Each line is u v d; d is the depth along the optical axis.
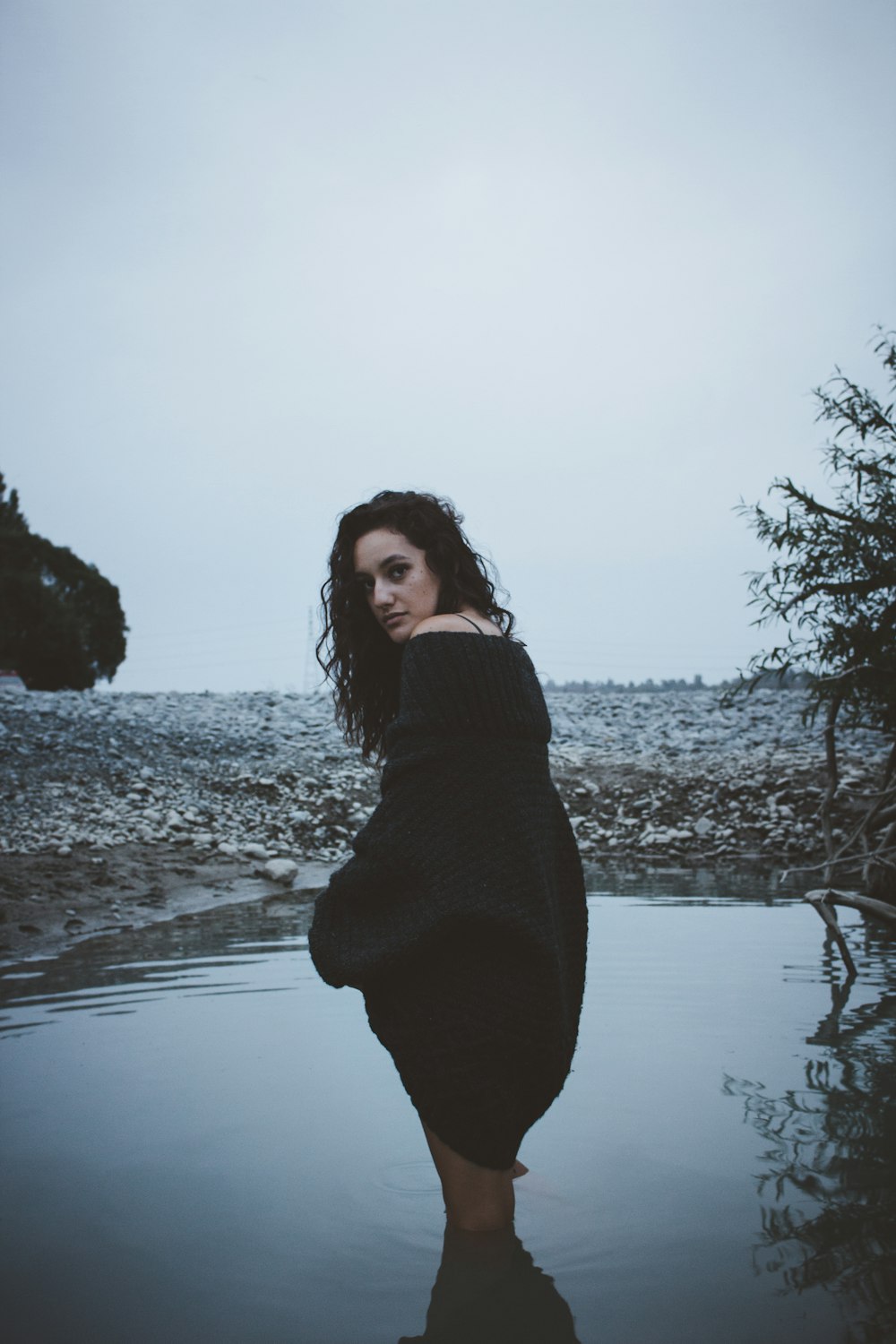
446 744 1.78
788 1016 3.13
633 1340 1.37
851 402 5.33
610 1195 1.87
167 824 8.24
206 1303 1.49
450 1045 1.74
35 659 30.39
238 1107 2.37
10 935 4.75
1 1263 1.62
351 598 2.15
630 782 10.80
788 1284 1.52
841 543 5.30
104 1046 2.87
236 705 14.74
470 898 1.72
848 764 10.55
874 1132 2.15
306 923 5.20
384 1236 1.73
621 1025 3.04
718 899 5.83
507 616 2.16
